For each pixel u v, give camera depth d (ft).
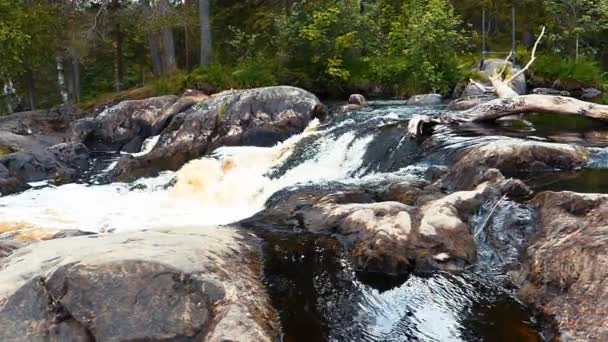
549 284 12.98
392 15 60.29
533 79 48.78
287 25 55.77
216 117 41.78
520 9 62.13
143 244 13.98
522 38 63.72
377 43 56.08
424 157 26.23
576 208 15.46
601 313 11.19
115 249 13.10
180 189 29.84
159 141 42.63
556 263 13.19
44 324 11.16
